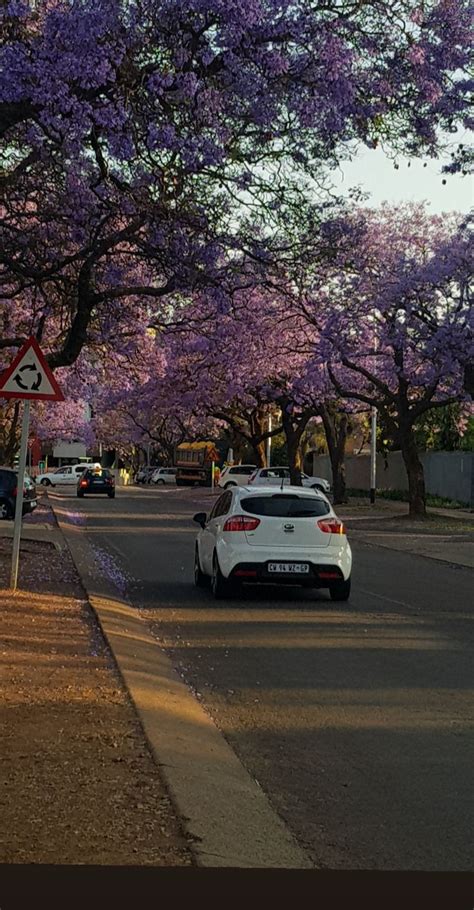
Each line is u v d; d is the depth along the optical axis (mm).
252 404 56250
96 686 9000
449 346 31812
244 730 8102
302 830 5820
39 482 91562
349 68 12352
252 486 16828
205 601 15820
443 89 13008
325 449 87625
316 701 9109
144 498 62969
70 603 14305
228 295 16219
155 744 7070
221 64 12227
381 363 38688
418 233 35062
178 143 12359
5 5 11945
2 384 14562
